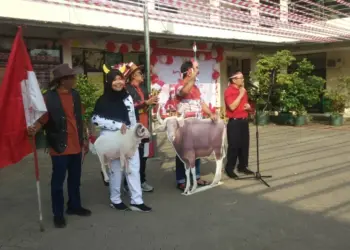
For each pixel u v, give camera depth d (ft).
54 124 13.57
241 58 50.14
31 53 29.73
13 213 15.56
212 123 17.75
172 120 16.85
